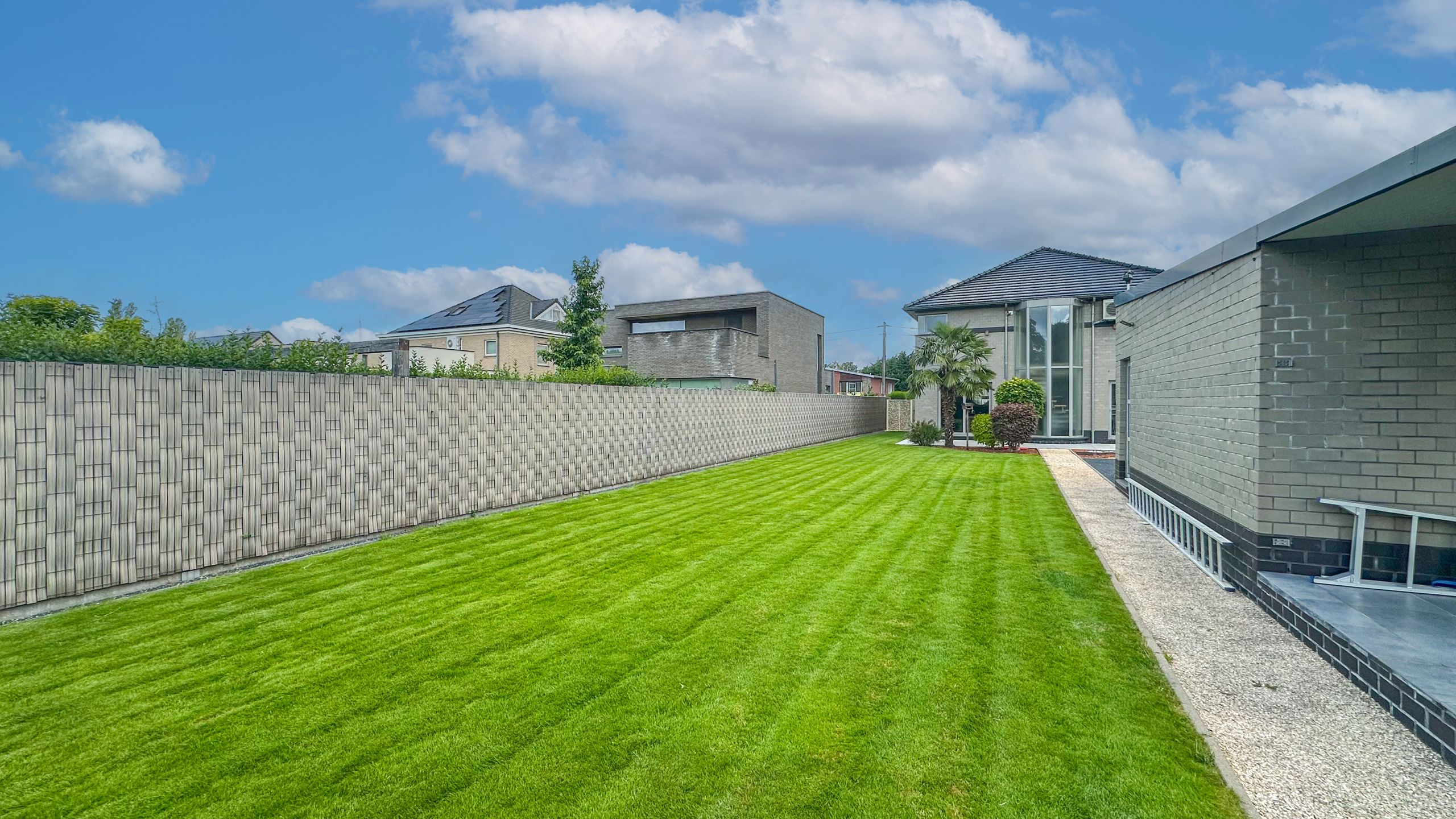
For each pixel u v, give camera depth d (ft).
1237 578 19.67
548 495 34.04
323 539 23.21
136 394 18.02
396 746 10.64
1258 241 17.93
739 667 13.74
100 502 17.25
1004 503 34.35
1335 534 17.40
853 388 202.28
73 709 11.72
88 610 16.70
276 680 13.00
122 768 9.98
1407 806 9.28
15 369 15.67
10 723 11.25
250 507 20.89
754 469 49.67
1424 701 10.94
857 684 12.98
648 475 42.96
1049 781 9.79
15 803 9.11
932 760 10.32
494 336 112.06
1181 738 11.03
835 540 25.45
